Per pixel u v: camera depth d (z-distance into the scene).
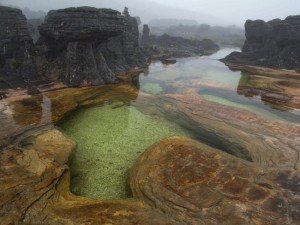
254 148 14.89
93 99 21.09
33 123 15.30
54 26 23.28
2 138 13.20
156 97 22.83
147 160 12.09
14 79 21.59
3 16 21.97
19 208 9.02
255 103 22.39
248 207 9.45
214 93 24.95
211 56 55.66
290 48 37.97
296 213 9.30
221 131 16.97
